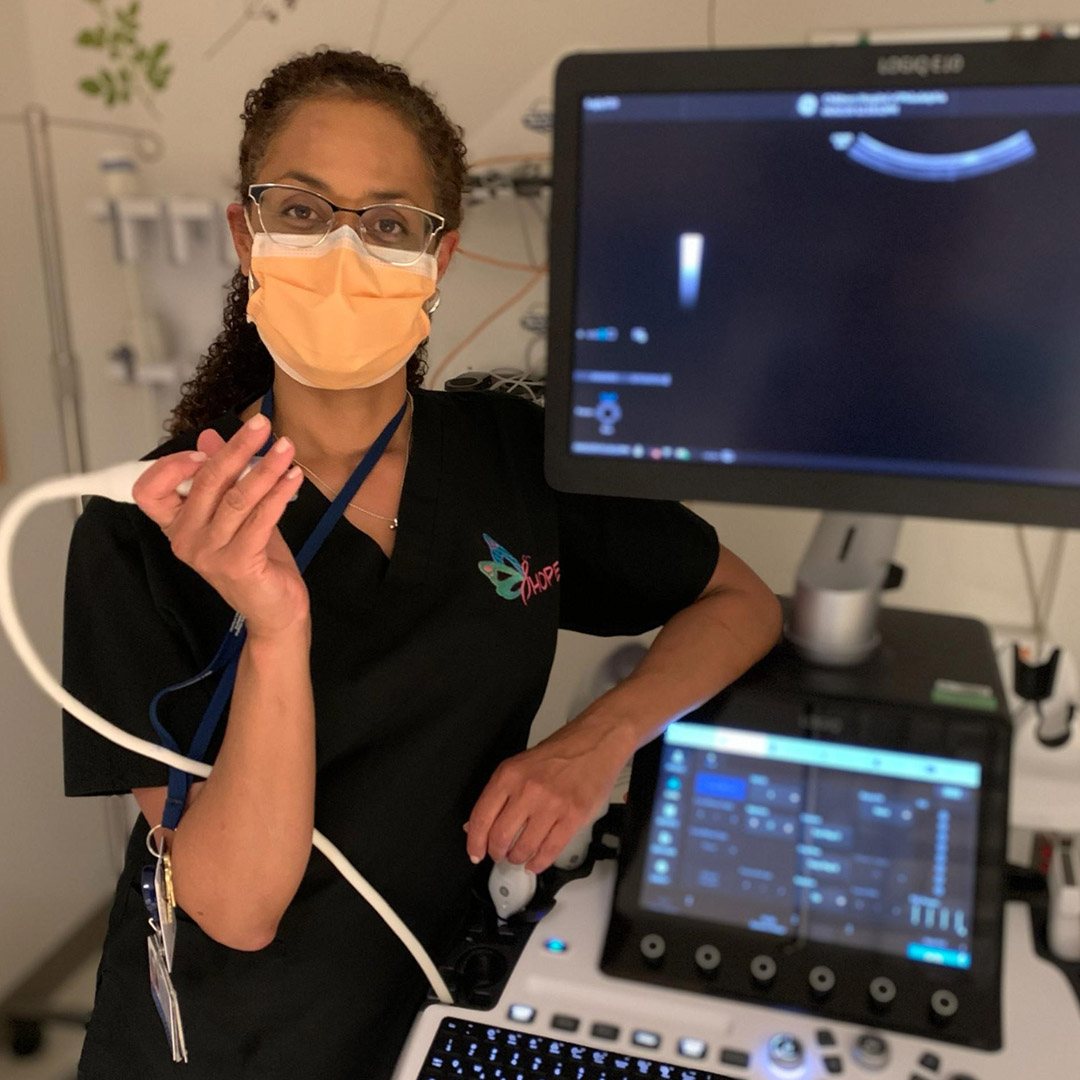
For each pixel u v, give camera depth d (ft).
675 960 2.43
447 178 3.01
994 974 2.29
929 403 2.07
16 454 6.35
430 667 2.82
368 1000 2.75
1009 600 4.99
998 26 4.63
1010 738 2.37
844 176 1.98
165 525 1.96
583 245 2.15
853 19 4.83
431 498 3.00
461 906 2.96
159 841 2.45
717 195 2.05
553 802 2.53
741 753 2.55
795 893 2.44
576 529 3.28
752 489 2.21
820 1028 2.27
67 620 2.59
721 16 5.05
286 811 2.28
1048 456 2.04
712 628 2.87
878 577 2.69
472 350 5.81
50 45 6.28
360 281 2.67
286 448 1.83
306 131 2.70
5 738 6.32
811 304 2.07
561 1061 2.19
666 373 2.19
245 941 2.46
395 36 5.65
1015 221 1.93
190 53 6.08
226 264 6.32
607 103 2.05
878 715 2.46
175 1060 2.66
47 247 6.18
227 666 2.49
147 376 6.40
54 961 6.78
